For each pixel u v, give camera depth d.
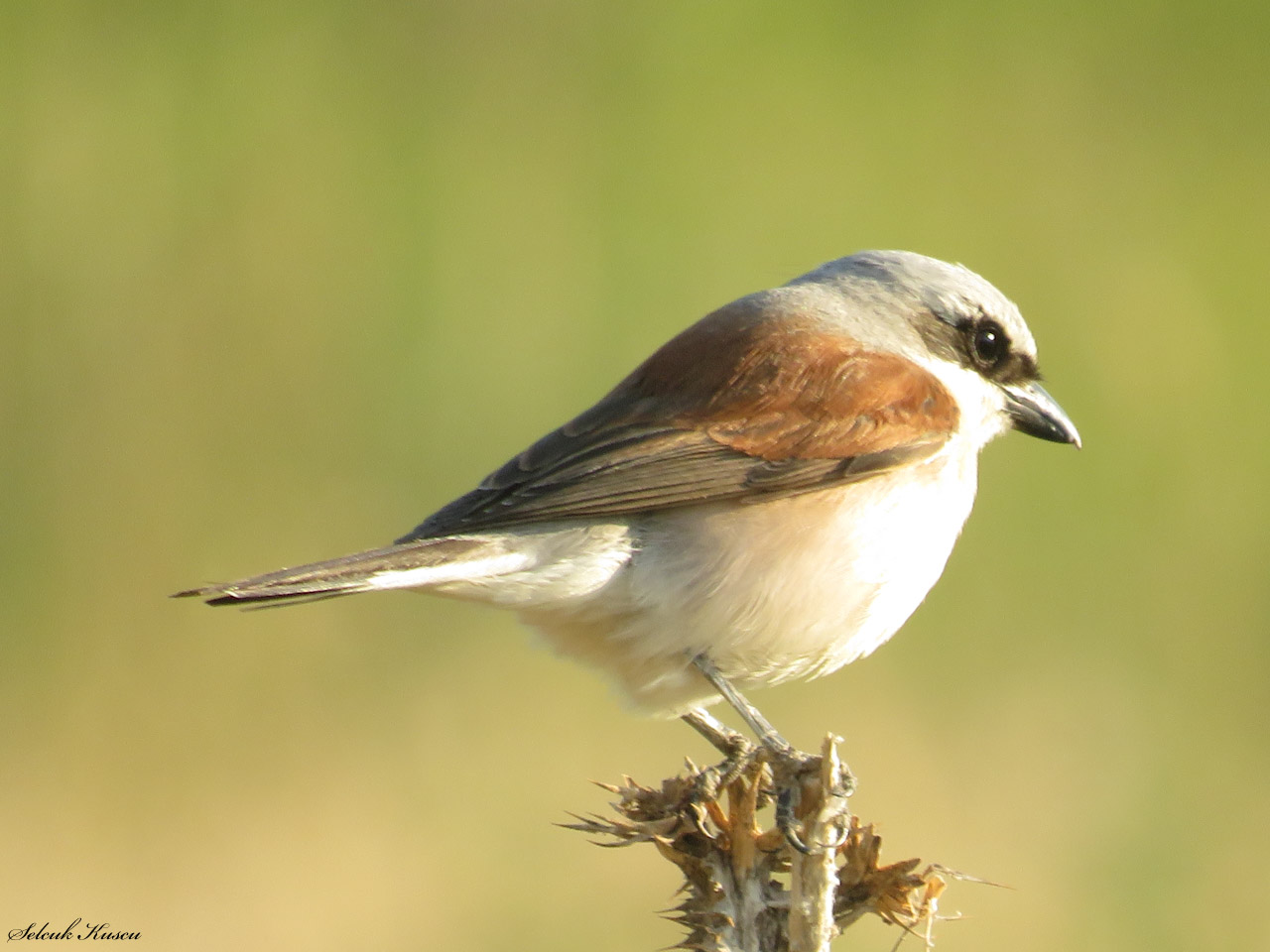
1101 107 16.66
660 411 6.94
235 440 13.50
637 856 10.59
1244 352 14.91
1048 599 13.22
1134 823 11.24
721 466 6.75
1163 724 12.16
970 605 13.06
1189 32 16.73
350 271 14.24
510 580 6.53
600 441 6.86
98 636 12.06
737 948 5.36
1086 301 15.23
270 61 15.09
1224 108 16.66
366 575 6.12
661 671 6.85
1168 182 16.14
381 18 15.52
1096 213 15.88
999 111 16.33
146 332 13.62
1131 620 13.14
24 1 14.42
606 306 14.61
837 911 5.43
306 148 14.73
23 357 13.33
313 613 12.18
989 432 7.93
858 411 6.89
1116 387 14.66
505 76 15.64
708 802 5.46
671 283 15.00
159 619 12.20
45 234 13.82
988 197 15.91
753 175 15.66
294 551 12.79
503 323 14.31
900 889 5.40
